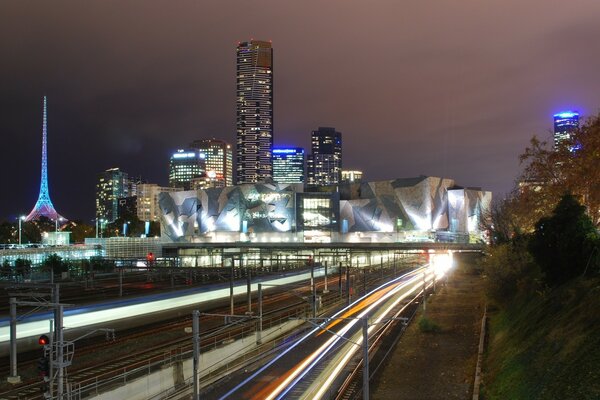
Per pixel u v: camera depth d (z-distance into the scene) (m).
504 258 67.19
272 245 165.12
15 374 42.72
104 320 68.25
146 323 73.00
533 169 61.38
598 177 50.69
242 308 86.75
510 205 87.19
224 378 49.75
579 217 44.12
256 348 61.09
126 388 41.69
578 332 31.69
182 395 44.94
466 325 68.00
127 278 127.69
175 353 53.94
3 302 83.62
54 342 35.56
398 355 55.25
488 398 36.16
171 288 103.69
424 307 72.25
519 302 54.12
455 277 135.62
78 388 39.62
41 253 147.00
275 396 43.22
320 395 42.75
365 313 84.62
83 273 127.94
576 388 26.28
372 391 43.59
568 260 43.97
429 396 41.47
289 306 89.69
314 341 65.00
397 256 195.12
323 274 142.00
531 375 32.66
